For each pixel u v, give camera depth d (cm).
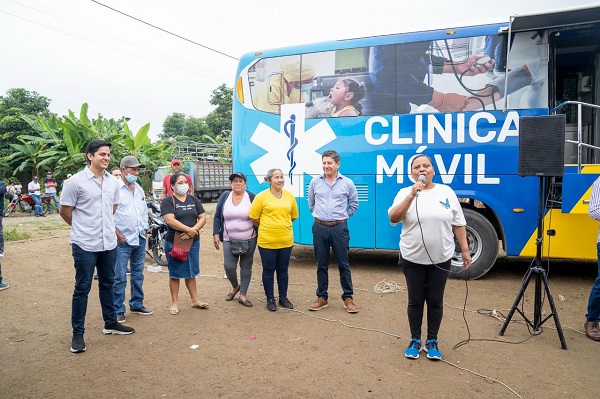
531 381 356
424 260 384
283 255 553
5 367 390
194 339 454
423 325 492
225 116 4956
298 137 779
